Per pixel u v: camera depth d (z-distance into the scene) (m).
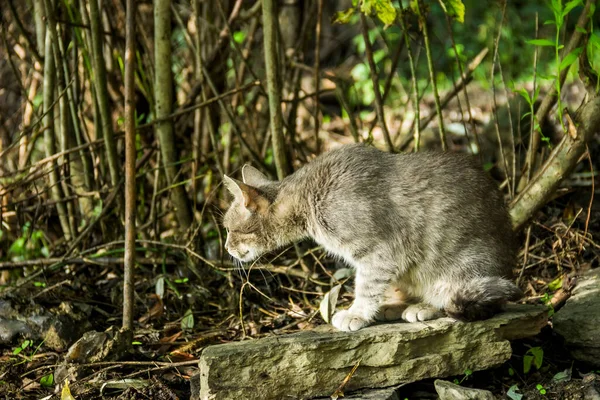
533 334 2.35
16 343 2.50
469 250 2.35
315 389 2.27
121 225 2.81
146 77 2.90
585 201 2.81
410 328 2.31
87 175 2.84
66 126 2.78
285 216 2.41
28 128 2.85
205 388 2.24
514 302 2.44
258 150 2.88
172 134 2.74
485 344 2.31
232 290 2.63
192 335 2.53
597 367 2.34
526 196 2.56
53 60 2.76
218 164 2.80
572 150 2.51
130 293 2.46
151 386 2.34
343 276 2.63
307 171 2.41
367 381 2.28
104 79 2.69
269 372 2.25
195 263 2.76
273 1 2.66
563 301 2.46
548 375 2.34
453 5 2.53
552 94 2.63
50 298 2.63
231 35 2.82
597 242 2.69
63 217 2.86
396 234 2.35
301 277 2.70
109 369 2.39
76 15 2.78
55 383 2.37
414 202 2.35
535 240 2.72
